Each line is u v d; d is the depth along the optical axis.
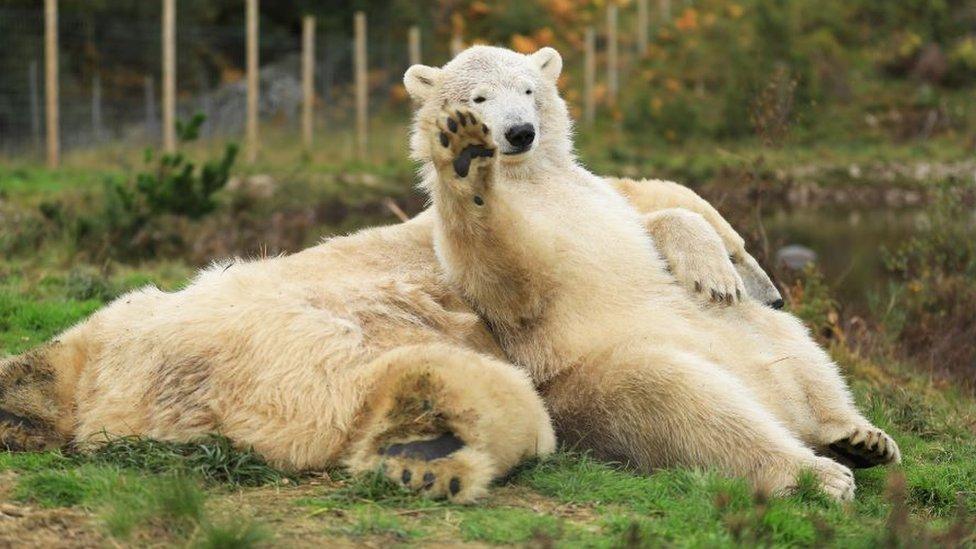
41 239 21.72
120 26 52.75
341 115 53.75
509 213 9.64
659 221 10.97
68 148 45.38
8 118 45.97
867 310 19.14
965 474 10.70
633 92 59.25
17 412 9.18
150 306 9.55
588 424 9.64
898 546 7.91
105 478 8.16
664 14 66.50
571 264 9.98
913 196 46.06
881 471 10.81
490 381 8.55
